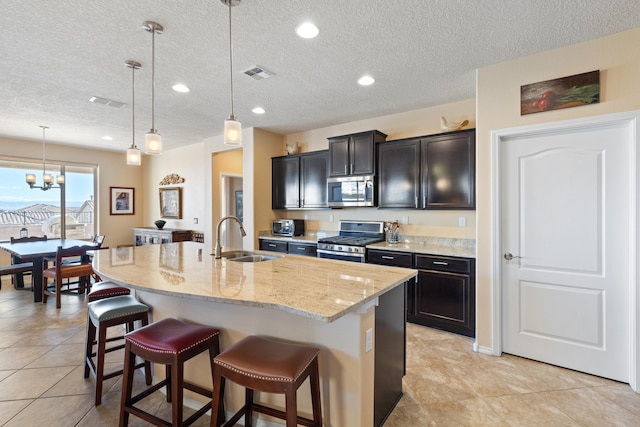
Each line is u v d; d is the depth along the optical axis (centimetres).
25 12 197
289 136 537
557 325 256
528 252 267
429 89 332
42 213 596
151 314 231
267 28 219
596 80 232
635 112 219
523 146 267
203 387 201
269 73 292
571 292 250
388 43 240
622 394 218
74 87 321
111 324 208
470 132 335
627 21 211
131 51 249
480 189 282
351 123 460
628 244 228
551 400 212
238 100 363
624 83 224
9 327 338
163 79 303
